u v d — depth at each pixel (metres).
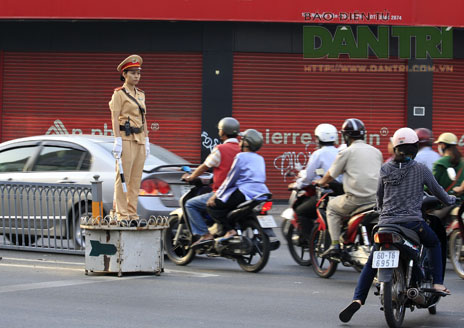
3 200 23.16
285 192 41.19
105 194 21.64
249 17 39.56
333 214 18.09
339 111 41.16
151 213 20.95
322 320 13.52
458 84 41.78
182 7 39.47
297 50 40.78
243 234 20.11
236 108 41.00
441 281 13.59
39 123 41.34
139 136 18.59
